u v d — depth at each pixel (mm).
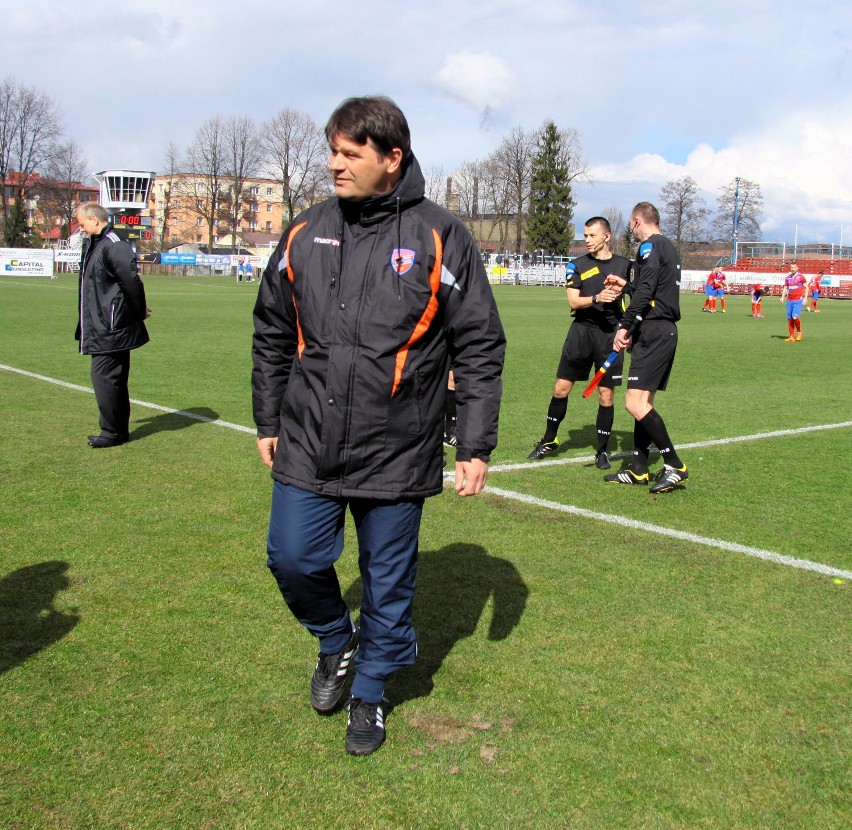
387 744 2916
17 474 6246
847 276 54562
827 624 3941
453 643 3678
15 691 3178
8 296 28375
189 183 86688
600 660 3541
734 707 3188
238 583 4258
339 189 2734
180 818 2504
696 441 8234
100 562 4500
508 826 2502
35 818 2482
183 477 6254
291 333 3016
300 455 2857
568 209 80625
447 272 2791
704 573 4559
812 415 9805
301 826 2482
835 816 2578
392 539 2910
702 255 75562
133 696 3168
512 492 6137
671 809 2594
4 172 72125
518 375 12992
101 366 7047
